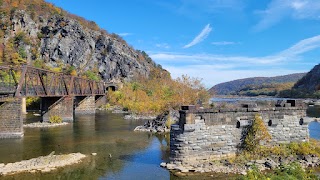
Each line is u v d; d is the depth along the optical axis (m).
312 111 89.25
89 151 32.12
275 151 26.39
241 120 26.52
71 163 26.98
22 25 144.12
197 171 23.59
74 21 154.75
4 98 41.19
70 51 146.12
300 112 28.44
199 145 25.31
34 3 161.38
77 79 76.81
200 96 67.38
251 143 26.44
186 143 25.02
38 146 34.97
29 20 146.75
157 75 168.62
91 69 146.12
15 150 32.78
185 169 23.97
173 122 47.62
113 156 29.81
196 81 80.31
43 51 142.38
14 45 135.62
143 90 110.50
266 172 22.73
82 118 68.31
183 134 24.98
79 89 76.81
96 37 160.75
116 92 107.25
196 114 25.22
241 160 25.36
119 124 56.19
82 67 145.75
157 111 70.06
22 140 39.06
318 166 24.91
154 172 24.22
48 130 48.50
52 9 165.00
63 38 146.88
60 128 50.94
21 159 28.72
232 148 26.33
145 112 71.44
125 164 26.78
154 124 49.91
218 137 25.86
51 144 36.22
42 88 56.47
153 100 84.31
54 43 144.75
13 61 120.94
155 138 40.22
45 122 58.69
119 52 155.50
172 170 24.22
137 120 63.06
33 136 42.34
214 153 25.70
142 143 36.62
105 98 103.69
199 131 25.28
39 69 50.88
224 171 23.59
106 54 152.12
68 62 144.62
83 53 149.75
